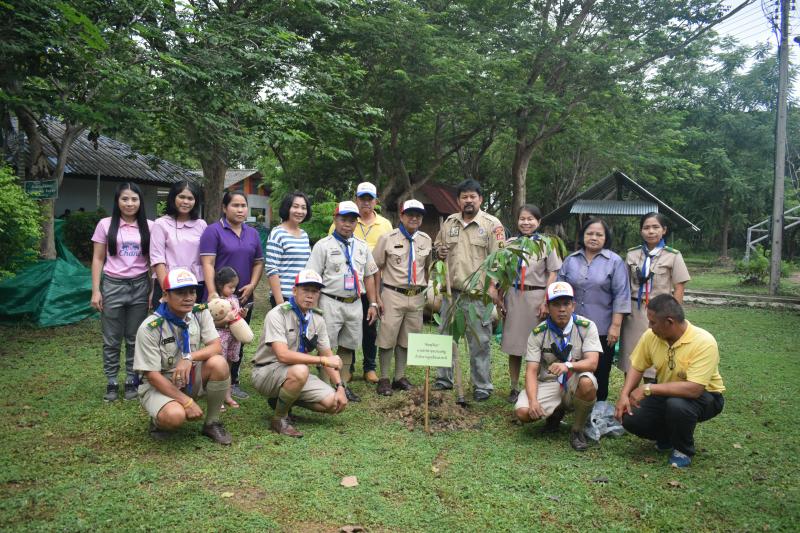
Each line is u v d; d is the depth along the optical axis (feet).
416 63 47.01
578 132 64.08
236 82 30.35
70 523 9.32
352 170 70.59
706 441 14.01
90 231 49.55
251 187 108.68
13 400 15.49
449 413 15.03
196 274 16.80
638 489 11.29
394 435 13.87
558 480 11.60
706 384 12.40
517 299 16.72
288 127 33.19
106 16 24.82
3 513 9.60
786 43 44.96
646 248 16.35
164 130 31.40
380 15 45.09
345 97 38.58
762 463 12.67
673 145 74.18
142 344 12.43
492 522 9.89
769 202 93.56
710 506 10.63
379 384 17.48
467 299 16.21
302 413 15.39
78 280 26.35
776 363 22.58
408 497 10.71
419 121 61.26
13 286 24.95
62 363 19.35
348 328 16.61
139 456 12.17
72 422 14.02
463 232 17.16
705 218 95.04
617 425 14.64
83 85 25.29
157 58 27.37
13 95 22.38
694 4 53.83
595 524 9.96
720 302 42.14
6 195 21.77
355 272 16.57
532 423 15.14
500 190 95.55
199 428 13.93
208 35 28.96
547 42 52.65
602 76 54.80
